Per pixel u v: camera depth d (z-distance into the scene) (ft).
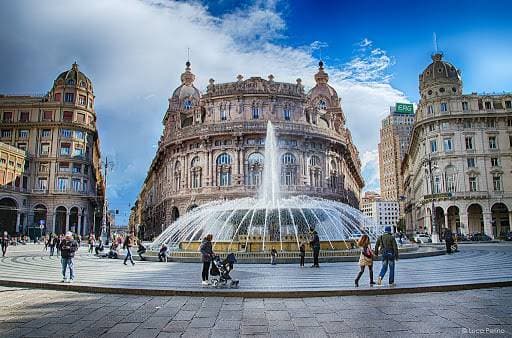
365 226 122.42
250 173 226.17
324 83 327.67
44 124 284.82
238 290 45.37
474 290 47.47
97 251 118.62
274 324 32.65
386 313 35.94
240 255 82.69
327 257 79.20
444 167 234.17
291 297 44.06
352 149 345.31
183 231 117.39
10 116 287.69
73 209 288.30
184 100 306.96
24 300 44.09
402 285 47.75
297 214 96.37
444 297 43.24
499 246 150.51
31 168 281.33
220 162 230.48
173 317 35.42
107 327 32.07
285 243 91.20
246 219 95.91
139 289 47.32
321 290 44.80
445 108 239.09
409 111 630.33
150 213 351.46
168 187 255.29
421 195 278.26
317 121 251.19
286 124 230.07
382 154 612.29
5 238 121.19
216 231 100.83
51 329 31.48
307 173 231.09
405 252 98.12
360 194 453.99
